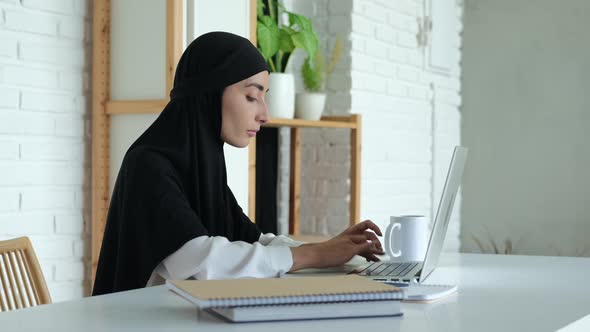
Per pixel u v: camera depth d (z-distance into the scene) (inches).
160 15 111.3
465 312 47.1
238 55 78.3
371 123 164.6
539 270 69.0
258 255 64.1
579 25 193.5
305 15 160.4
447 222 65.1
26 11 106.7
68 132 112.9
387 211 172.1
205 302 41.1
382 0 166.7
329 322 42.8
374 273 63.1
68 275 113.5
